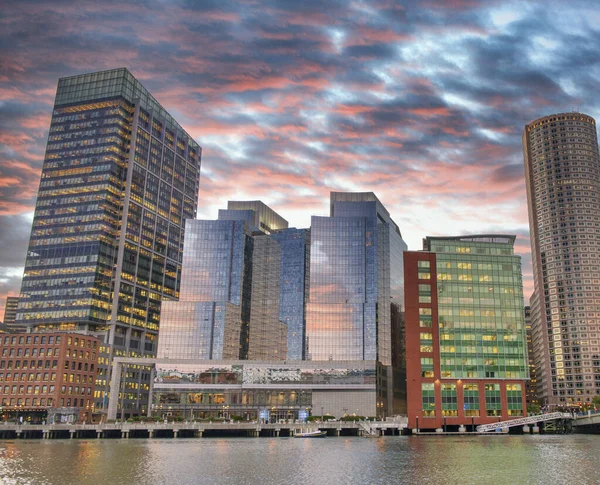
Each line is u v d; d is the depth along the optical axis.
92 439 167.38
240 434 194.62
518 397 199.00
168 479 79.06
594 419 182.62
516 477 79.06
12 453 114.38
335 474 84.25
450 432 191.25
